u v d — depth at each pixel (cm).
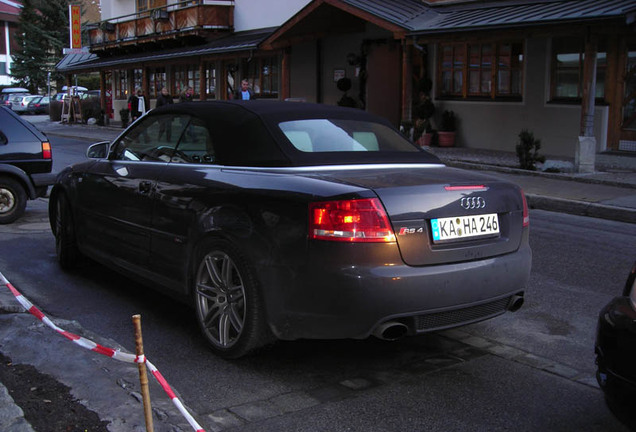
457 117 1833
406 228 371
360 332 365
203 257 431
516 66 1677
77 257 627
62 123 3609
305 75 2331
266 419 345
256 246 389
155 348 443
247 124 451
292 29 2009
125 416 320
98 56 3706
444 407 362
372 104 2072
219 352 424
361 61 2075
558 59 1581
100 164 572
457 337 475
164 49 3069
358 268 360
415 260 374
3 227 849
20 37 5866
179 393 372
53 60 5769
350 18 1991
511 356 439
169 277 471
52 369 377
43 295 555
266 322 392
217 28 2672
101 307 528
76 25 3756
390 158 463
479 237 402
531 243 798
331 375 404
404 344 458
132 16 3438
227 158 445
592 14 1198
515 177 1300
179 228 452
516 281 418
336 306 362
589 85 1269
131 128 555
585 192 1124
